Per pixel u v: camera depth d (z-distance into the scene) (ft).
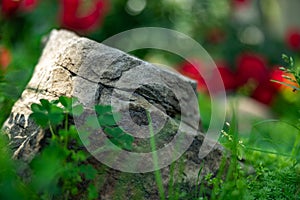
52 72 3.06
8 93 3.42
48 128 2.71
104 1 7.16
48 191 2.56
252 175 3.19
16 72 3.76
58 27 6.51
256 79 6.90
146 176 2.83
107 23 7.66
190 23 7.82
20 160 2.74
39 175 2.45
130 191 2.79
